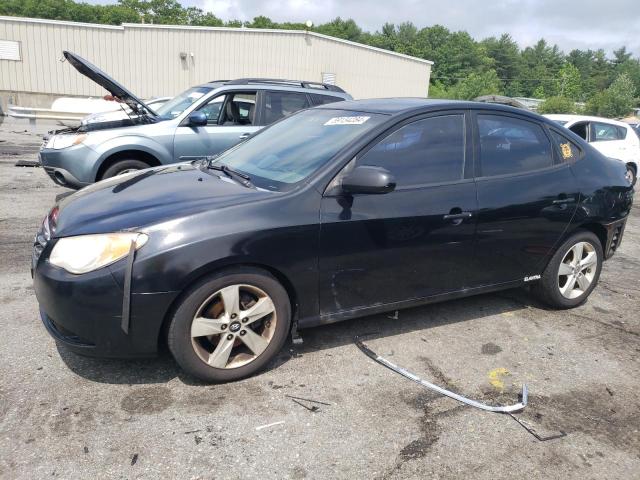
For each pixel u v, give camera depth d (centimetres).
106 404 285
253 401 295
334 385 315
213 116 726
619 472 256
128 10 9750
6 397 286
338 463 251
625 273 573
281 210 307
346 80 2803
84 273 277
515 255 400
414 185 349
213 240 286
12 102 2223
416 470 249
